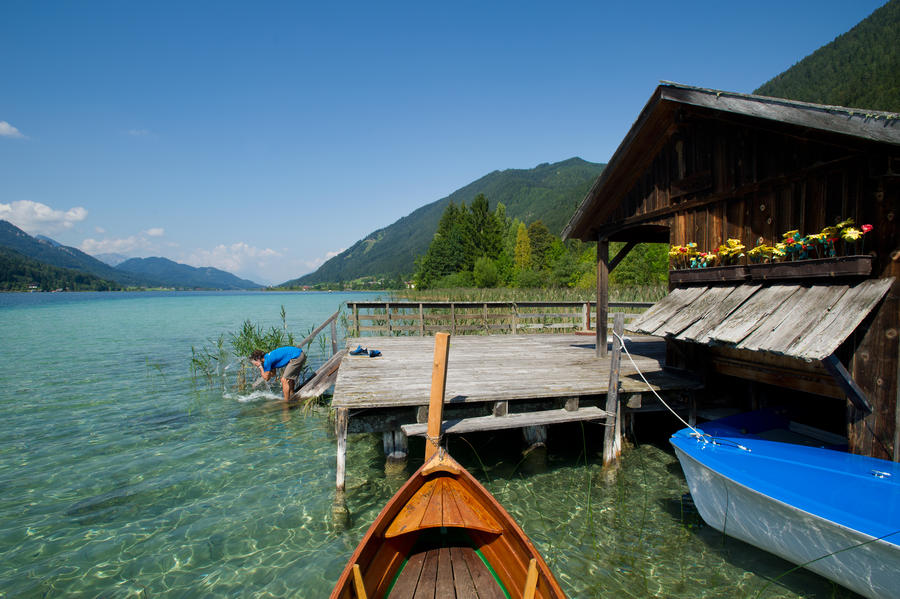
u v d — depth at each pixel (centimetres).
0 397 1086
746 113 523
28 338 2241
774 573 436
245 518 552
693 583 426
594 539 500
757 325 502
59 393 1126
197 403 1038
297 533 522
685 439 504
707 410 731
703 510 472
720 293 624
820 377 523
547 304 1441
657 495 596
